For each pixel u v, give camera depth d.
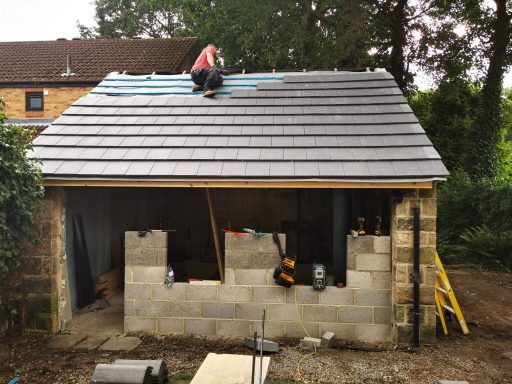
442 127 21.08
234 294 6.61
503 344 6.48
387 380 5.19
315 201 12.34
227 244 6.61
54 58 17.75
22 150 5.91
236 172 6.35
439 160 6.36
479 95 20.81
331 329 6.54
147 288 6.73
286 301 6.57
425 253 6.32
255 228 12.52
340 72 9.97
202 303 6.66
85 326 7.16
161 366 4.90
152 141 7.31
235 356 4.94
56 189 6.79
